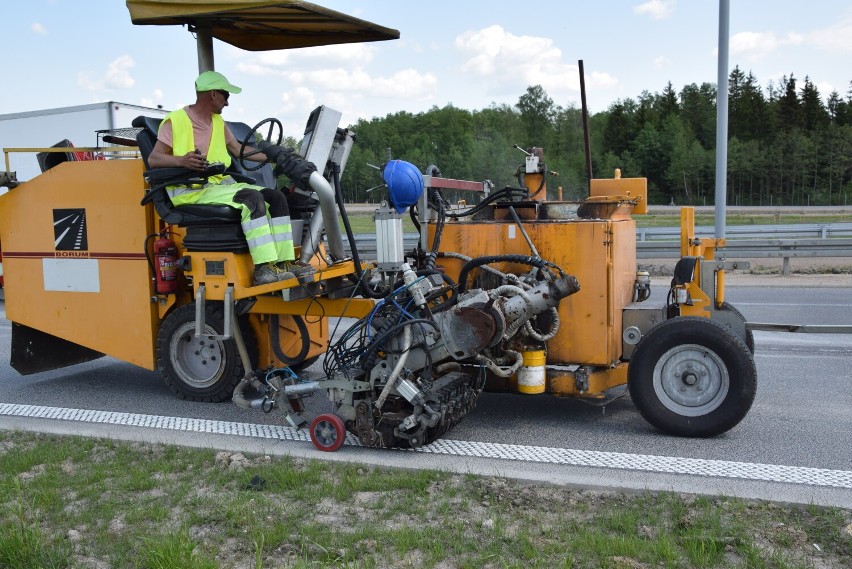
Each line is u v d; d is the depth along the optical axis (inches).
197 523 154.6
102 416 246.7
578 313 223.8
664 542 139.2
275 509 159.8
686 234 252.5
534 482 175.5
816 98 3900.1
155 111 604.4
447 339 201.5
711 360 212.1
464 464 191.0
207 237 241.0
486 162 2333.9
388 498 167.6
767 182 3287.4
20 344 292.4
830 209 2039.9
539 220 231.5
